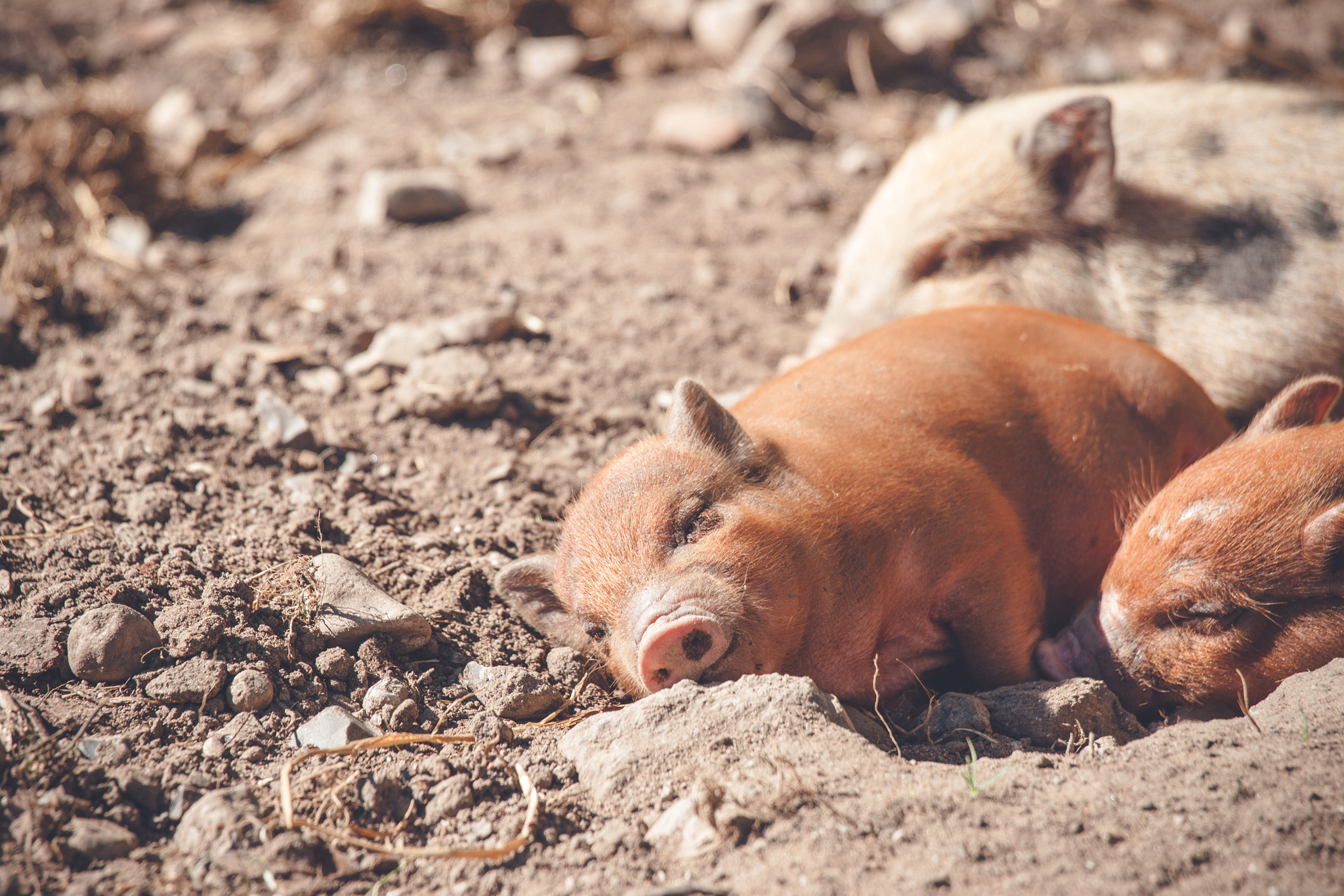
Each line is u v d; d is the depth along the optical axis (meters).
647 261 9.12
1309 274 7.29
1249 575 4.84
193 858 3.90
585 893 3.72
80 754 4.29
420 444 6.78
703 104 11.79
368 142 11.27
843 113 11.87
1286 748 4.04
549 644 5.37
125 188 9.69
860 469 5.02
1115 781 3.99
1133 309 7.79
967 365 5.71
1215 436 6.26
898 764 4.13
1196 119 8.23
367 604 5.13
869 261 8.38
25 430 6.58
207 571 5.34
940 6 13.32
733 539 4.57
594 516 4.84
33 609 4.98
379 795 4.21
